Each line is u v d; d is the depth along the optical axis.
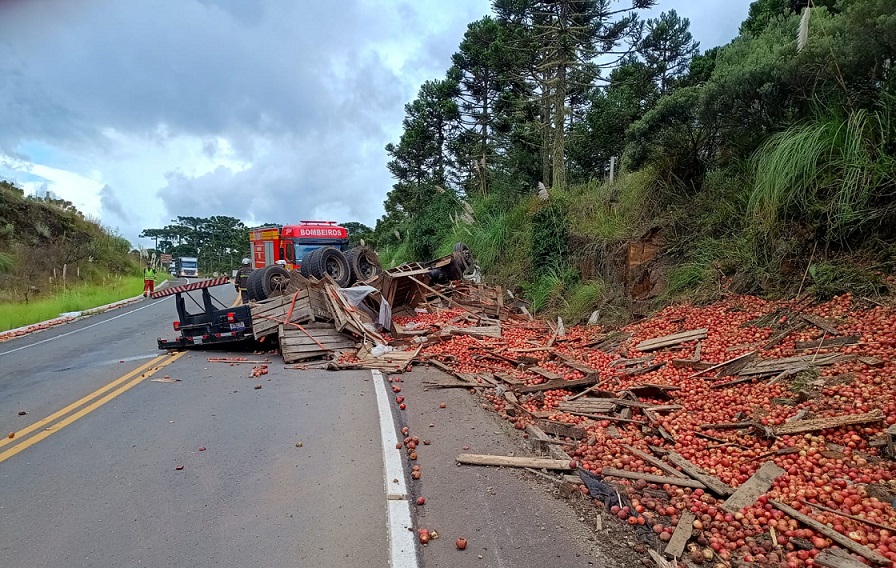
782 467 3.98
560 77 16.53
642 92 21.19
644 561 3.04
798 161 7.48
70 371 8.98
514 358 8.41
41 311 19.19
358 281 14.71
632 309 9.92
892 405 4.22
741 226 8.79
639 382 6.36
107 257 38.69
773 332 6.62
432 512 3.65
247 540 3.32
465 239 19.80
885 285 6.28
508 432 5.25
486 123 26.97
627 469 4.29
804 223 7.62
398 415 5.90
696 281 9.09
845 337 5.68
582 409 5.76
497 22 24.56
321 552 3.16
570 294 12.52
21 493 4.07
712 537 3.21
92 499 3.94
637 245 10.48
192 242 130.75
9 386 8.04
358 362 8.75
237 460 4.64
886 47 6.51
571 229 13.80
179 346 10.52
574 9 16.52
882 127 6.80
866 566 2.79
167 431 5.47
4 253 27.72
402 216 42.78
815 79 7.54
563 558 3.06
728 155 9.99
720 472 4.06
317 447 4.89
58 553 3.22
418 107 30.52
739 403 5.23
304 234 17.12
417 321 12.62
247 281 14.13
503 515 3.58
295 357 9.25
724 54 9.69
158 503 3.85
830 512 3.32
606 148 17.44
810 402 4.78
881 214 6.65
